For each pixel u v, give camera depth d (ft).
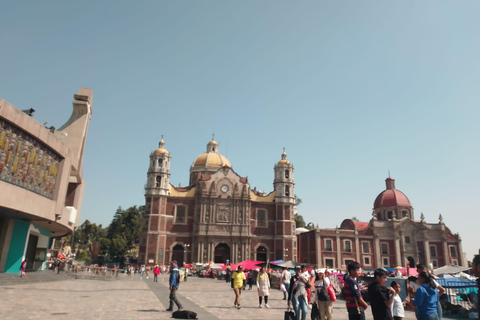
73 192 139.85
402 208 284.61
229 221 249.75
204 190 253.03
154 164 254.88
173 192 257.75
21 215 103.91
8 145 89.15
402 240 250.57
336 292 98.17
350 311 31.35
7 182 88.84
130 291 94.73
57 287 94.99
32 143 98.17
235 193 254.88
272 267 152.56
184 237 246.88
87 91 146.61
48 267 187.42
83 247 434.30
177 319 50.55
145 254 235.81
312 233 253.24
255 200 264.31
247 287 137.39
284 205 261.03
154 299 76.43
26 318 46.80
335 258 241.55
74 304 62.54
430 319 30.45
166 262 240.53
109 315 51.93
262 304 74.74
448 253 251.19
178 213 252.01
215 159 306.55
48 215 106.11
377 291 28.66
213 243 243.40
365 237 249.34
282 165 270.05
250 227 252.21
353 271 32.42
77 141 138.72
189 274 222.07
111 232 399.65
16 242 110.93
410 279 52.70
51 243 209.46
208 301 77.71
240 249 245.24
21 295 71.15
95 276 149.59
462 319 62.95
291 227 257.34
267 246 252.83
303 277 49.08
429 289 31.27
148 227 241.14
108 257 382.01
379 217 293.64
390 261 246.88
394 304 35.60
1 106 85.51
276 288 130.52
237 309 65.36
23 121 92.89
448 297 69.41
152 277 185.98
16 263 110.22
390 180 308.60
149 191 249.14
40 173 102.01
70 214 130.41
